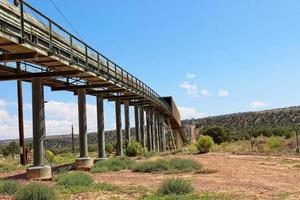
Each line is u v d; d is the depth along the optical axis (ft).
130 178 74.90
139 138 180.65
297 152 127.65
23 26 57.72
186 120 620.90
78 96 107.34
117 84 112.27
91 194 53.16
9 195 53.83
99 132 122.52
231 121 553.23
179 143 296.10
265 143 169.37
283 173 77.46
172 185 52.90
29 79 82.74
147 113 203.62
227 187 58.18
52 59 71.00
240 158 116.67
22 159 136.77
